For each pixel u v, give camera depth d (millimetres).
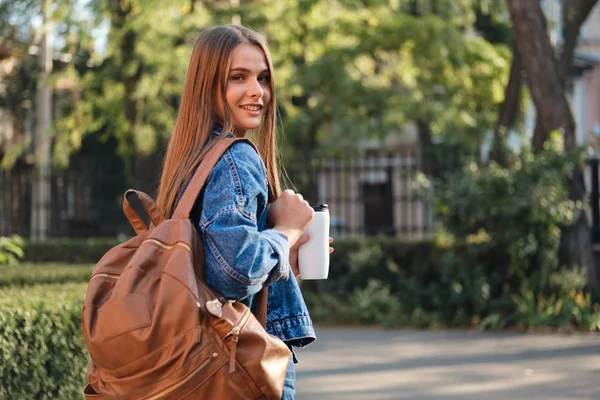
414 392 7004
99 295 2516
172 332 2379
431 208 12977
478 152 19234
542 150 11953
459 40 17750
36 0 17109
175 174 2691
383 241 12305
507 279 11328
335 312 11766
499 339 10016
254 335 2432
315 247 2877
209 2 17484
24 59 20984
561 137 11336
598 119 28906
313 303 12094
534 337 10141
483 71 18609
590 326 10578
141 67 16094
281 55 17812
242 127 2729
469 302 11172
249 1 18844
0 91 23172
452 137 18672
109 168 20141
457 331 10820
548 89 11625
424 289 11742
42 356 4660
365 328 11297
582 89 28625
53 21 15812
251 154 2545
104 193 19016
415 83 19328
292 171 16203
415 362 8461
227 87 2701
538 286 11133
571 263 11430
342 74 17922
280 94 17094
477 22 23125
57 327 4801
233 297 2434
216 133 2711
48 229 17750
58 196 17297
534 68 11664
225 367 2393
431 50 17547
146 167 16156
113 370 2443
